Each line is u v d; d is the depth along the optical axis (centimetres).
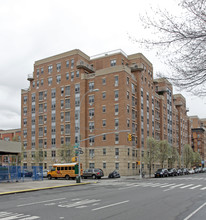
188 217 1010
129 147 5544
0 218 993
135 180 3753
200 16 671
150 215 1044
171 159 7081
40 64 6881
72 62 6328
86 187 2475
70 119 6138
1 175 2972
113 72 5712
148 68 6856
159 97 7594
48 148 6397
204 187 2400
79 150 3144
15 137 7075
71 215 1042
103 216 1021
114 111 5562
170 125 8319
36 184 2744
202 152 12412
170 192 1941
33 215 1047
